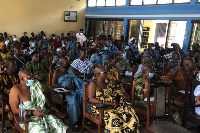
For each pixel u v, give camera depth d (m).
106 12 12.79
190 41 9.43
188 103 3.19
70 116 3.48
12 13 11.81
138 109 3.35
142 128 3.56
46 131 2.36
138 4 11.24
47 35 13.09
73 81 3.71
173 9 9.74
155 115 2.85
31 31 12.56
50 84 3.48
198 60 7.43
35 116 2.48
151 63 4.46
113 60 5.06
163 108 2.90
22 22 12.20
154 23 11.23
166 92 2.99
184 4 9.33
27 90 2.52
